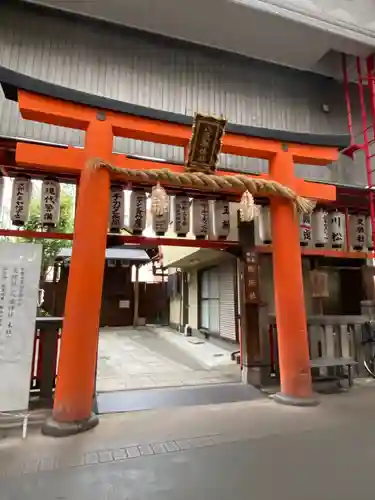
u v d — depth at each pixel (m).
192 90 7.07
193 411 4.48
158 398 5.05
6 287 3.99
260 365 5.86
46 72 6.03
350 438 3.55
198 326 12.30
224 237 5.80
